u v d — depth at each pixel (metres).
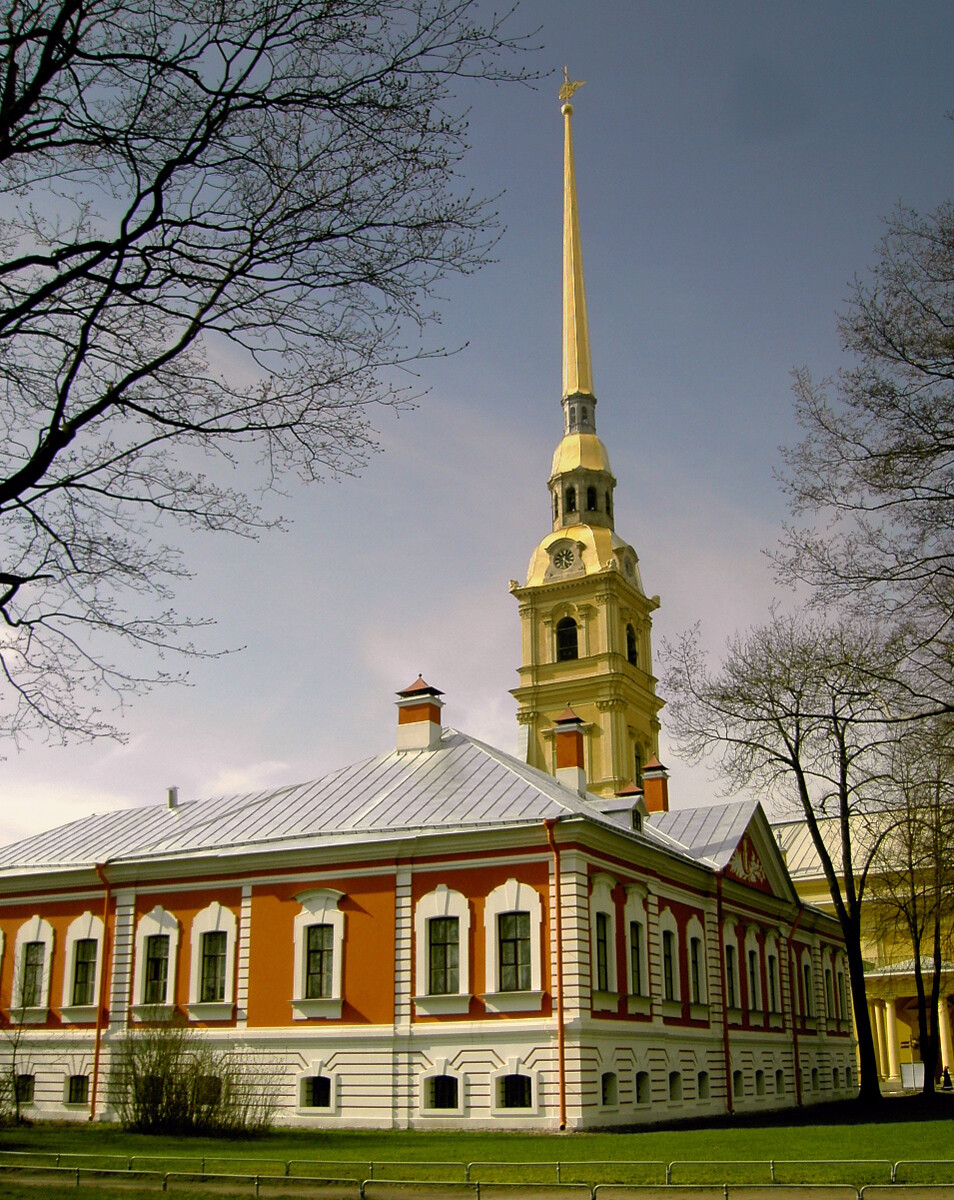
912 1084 62.47
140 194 14.05
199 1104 27.17
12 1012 37.34
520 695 76.62
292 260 14.45
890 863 53.12
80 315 14.40
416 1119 30.50
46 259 14.12
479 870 31.95
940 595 21.95
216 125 13.83
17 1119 32.41
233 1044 33.38
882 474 21.08
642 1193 16.05
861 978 42.84
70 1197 16.38
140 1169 19.50
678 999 36.72
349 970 32.66
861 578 22.17
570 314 88.12
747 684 42.66
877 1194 15.35
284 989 33.38
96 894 37.62
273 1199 16.23
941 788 28.95
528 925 31.11
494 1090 29.94
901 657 22.59
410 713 39.03
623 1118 31.06
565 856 31.08
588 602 76.88
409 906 32.44
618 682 73.88
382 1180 17.20
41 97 13.77
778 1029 45.41
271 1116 31.42
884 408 21.11
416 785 35.97
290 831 35.47
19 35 13.16
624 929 33.41
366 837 33.34
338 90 13.98
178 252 14.40
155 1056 27.91
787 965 48.06
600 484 82.81
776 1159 19.28
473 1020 30.81
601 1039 30.66
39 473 13.88
